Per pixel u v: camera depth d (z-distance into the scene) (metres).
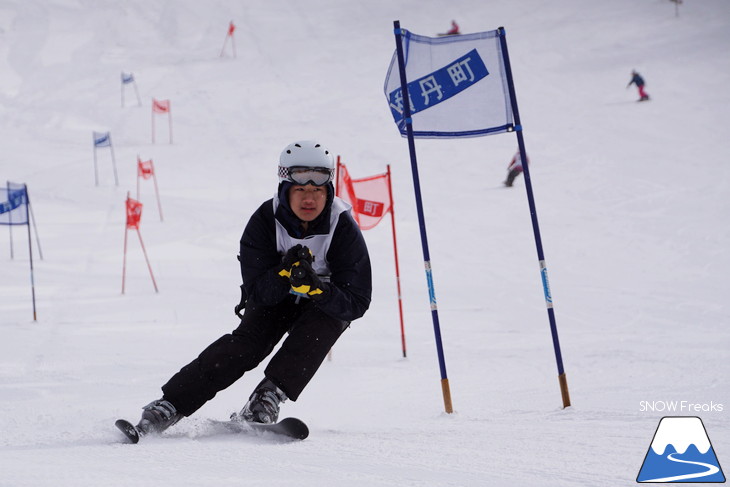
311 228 9.42
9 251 51.50
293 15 137.75
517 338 29.73
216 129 90.75
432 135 13.96
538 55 108.00
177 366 22.59
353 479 5.86
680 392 13.96
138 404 14.62
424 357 24.88
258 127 90.75
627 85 90.75
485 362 23.05
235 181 72.88
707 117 81.12
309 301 9.91
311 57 117.62
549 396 14.79
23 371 21.41
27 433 9.50
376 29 128.38
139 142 87.31
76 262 48.72
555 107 88.50
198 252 51.69
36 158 79.94
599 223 55.56
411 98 13.98
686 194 60.94
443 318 35.56
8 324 32.72
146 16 138.38
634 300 38.53
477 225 56.88
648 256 47.88
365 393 16.64
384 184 26.78
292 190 9.29
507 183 66.38
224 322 33.94
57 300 38.97
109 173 75.25
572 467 6.35
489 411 12.68
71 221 59.88
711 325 32.81
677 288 40.88
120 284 43.34
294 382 9.22
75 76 114.50
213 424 9.04
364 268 9.60
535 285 42.81
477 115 14.05
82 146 85.62
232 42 123.62
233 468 6.31
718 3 121.69
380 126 88.25
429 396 15.85
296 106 97.62
